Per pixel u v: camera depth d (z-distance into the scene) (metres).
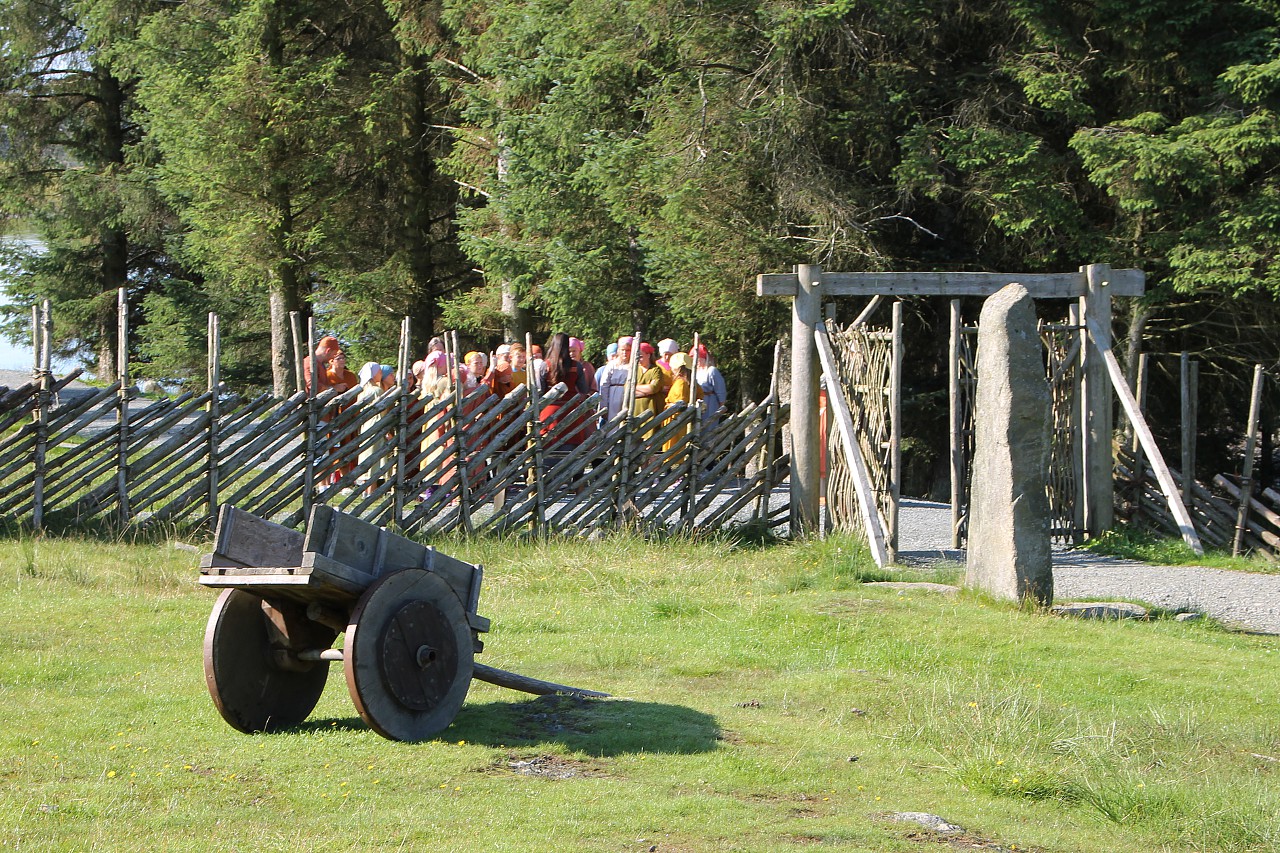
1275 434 35.09
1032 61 30.39
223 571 9.32
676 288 31.12
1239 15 29.75
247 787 8.59
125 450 18.72
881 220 31.84
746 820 8.36
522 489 22.48
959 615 15.08
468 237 37.78
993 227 31.73
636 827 8.09
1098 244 30.23
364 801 8.38
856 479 19.08
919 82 31.89
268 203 42.44
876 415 20.03
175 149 42.28
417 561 9.91
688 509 21.42
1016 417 15.81
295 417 19.41
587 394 25.28
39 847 7.18
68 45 54.16
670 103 30.75
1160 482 21.20
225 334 52.50
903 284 21.58
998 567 15.92
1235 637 15.10
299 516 19.20
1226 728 11.33
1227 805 9.25
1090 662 13.38
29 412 18.39
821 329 21.34
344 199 44.94
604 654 13.12
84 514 18.55
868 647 13.76
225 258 43.91
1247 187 29.47
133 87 55.16
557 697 11.16
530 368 20.64
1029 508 15.80
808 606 15.58
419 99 44.84
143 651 12.59
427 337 46.12
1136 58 30.62
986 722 10.81
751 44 31.03
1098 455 22.20
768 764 9.66
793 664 13.08
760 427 22.06
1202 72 29.48
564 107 32.69
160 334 53.81
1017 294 15.92
